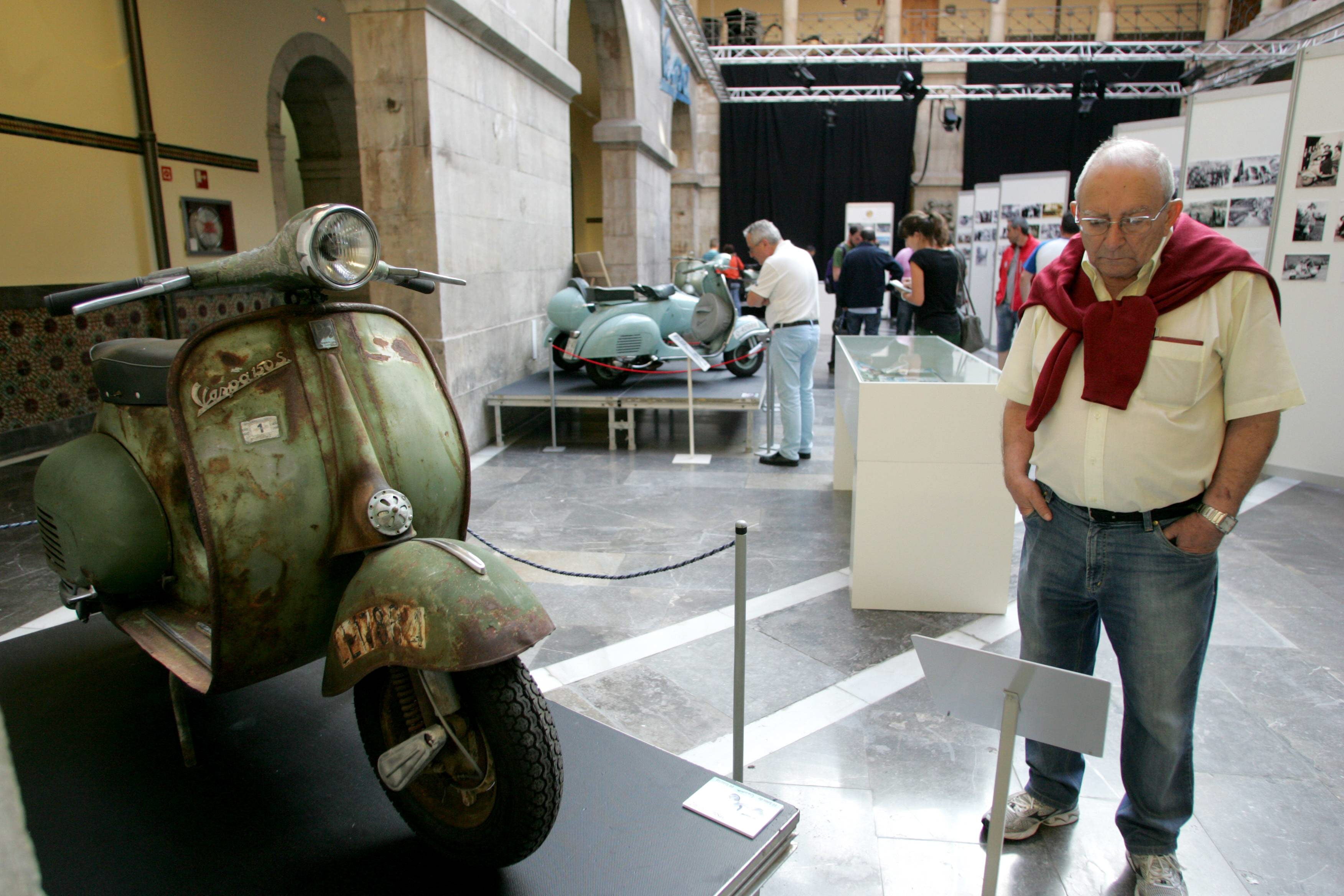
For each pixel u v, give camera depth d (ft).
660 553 14.01
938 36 63.67
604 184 35.83
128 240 23.17
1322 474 17.94
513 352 24.04
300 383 6.57
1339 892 6.72
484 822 5.64
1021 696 5.34
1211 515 5.72
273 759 7.46
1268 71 45.47
